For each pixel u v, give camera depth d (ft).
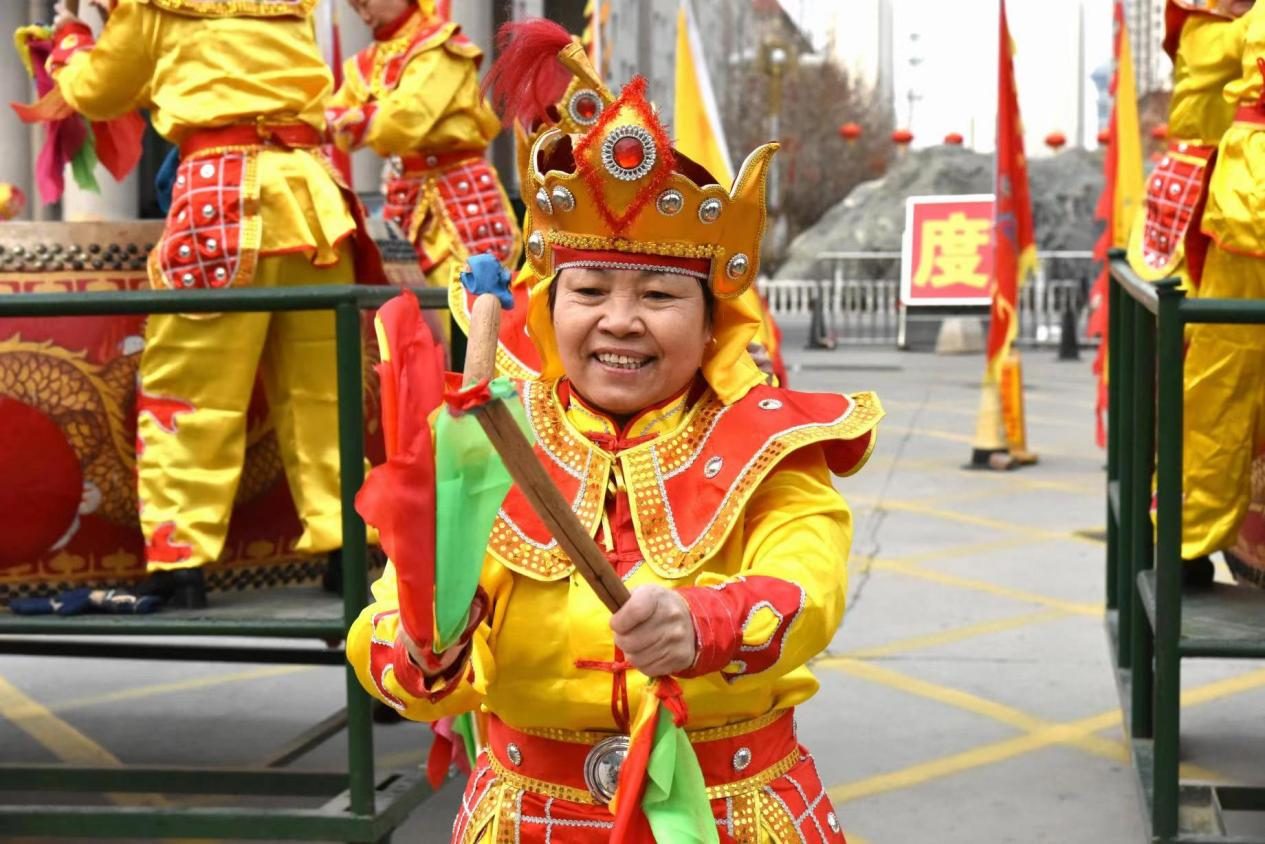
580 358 6.02
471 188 16.75
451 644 5.12
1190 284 11.28
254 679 15.97
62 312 9.46
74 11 11.44
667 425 6.17
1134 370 12.17
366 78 16.22
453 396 4.68
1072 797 12.07
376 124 15.83
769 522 5.95
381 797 9.84
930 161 82.28
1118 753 13.16
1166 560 8.91
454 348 12.39
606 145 5.70
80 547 10.68
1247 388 10.81
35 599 10.46
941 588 19.33
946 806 11.91
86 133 12.25
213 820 9.50
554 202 5.85
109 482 10.71
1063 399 39.42
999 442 28.40
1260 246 10.55
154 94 10.68
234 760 13.14
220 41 10.55
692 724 5.93
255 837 9.50
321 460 10.90
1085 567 20.42
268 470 11.22
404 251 13.21
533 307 6.23
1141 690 11.95
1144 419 11.55
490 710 6.22
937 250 38.73
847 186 93.86
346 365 9.40
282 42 10.74
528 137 6.28
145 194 20.88
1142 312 11.44
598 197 5.78
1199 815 10.67
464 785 12.53
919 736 13.69
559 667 5.90
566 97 6.05
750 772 6.10
